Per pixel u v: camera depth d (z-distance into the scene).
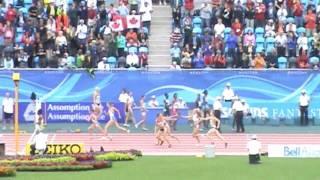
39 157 93.00
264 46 143.50
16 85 103.62
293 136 121.06
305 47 141.62
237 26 144.62
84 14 150.12
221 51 140.62
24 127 129.62
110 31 145.12
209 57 139.62
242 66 138.50
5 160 90.44
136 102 131.75
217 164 93.62
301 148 103.00
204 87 132.00
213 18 149.12
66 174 83.44
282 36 142.88
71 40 144.38
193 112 120.19
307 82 131.38
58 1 153.25
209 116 123.00
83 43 144.38
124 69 132.75
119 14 149.12
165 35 151.75
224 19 148.00
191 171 85.94
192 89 132.12
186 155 106.25
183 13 153.75
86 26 147.38
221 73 132.00
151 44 150.00
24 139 119.12
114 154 97.75
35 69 132.88
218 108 127.44
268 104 131.75
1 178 79.50
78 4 152.25
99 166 88.62
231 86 131.88
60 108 133.12
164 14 155.62
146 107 131.88
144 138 121.50
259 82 131.62
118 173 84.19
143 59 142.50
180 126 131.38
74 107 133.12
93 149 109.38
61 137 121.12
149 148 113.56
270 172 84.75
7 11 149.00
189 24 146.50
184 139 119.81
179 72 132.38
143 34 148.25
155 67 143.12
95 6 152.12
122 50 143.50
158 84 132.25
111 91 132.50
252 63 138.50
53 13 149.75
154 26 153.88
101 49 142.00
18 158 92.31
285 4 151.75
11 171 81.75
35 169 87.00
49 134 123.25
